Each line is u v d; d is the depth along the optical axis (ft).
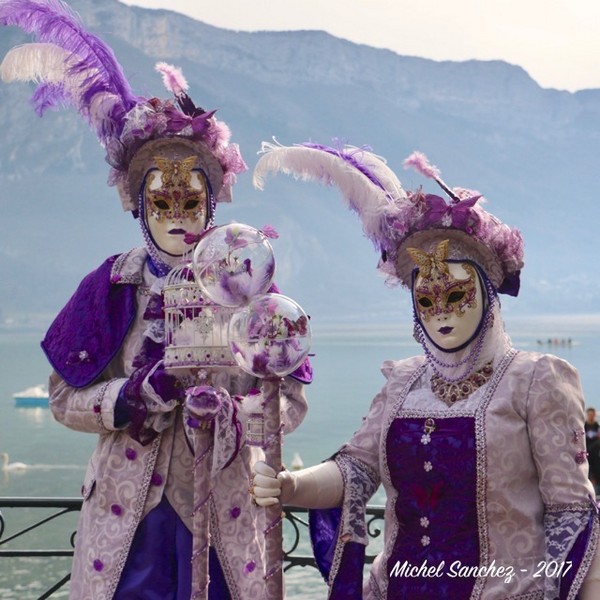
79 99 15.02
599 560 11.12
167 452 14.03
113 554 13.85
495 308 12.03
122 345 14.51
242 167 14.89
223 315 12.96
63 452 143.84
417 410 12.05
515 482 11.59
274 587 11.65
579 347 455.63
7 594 51.62
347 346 522.47
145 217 14.55
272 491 11.68
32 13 14.97
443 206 12.01
